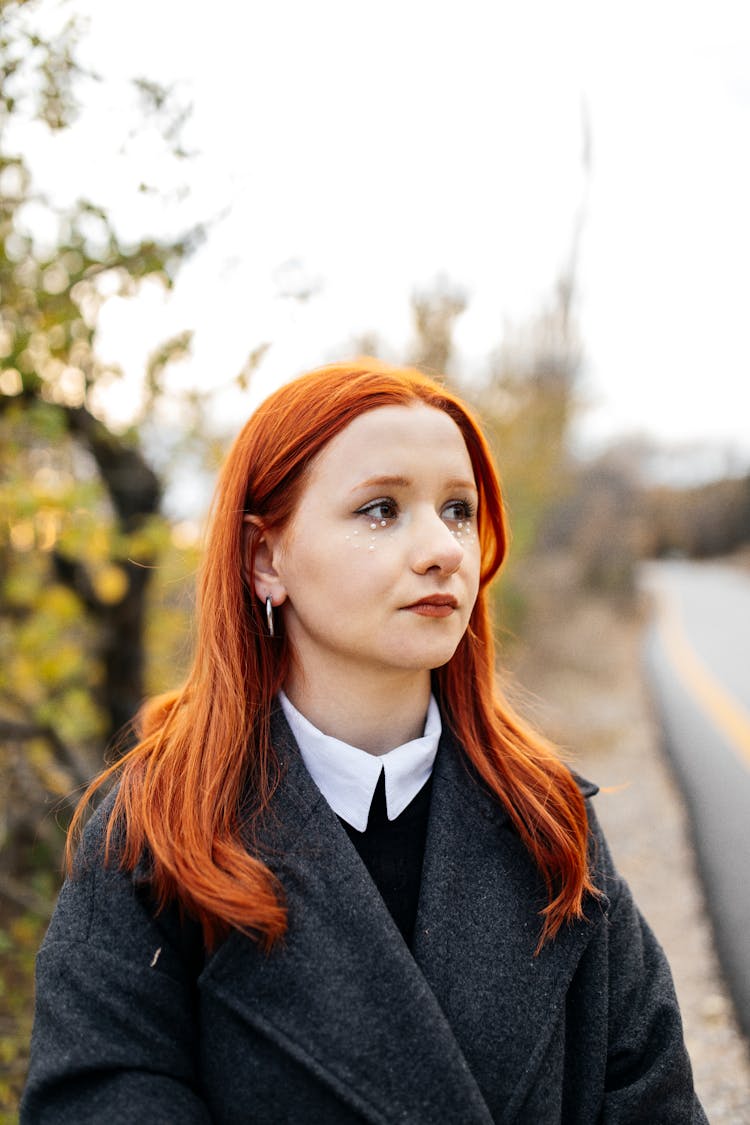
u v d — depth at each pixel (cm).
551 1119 114
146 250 232
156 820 114
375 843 121
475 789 127
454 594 115
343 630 115
